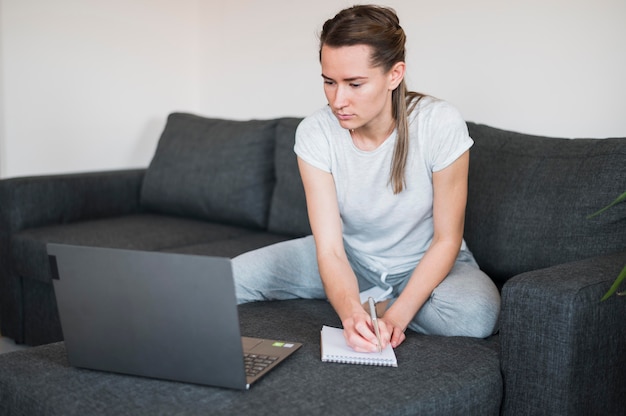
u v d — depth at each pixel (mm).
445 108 1782
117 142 3621
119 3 3531
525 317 1543
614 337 1581
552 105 2492
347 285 1748
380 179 1824
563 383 1500
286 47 3348
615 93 2338
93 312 1427
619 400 1630
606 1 2322
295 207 2674
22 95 3305
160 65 3715
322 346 1576
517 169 2088
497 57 2611
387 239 1935
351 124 1654
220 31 3662
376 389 1402
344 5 3055
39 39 3316
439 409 1420
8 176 3314
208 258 1298
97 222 2947
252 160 2871
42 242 2613
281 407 1314
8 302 2826
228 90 3682
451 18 2719
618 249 1881
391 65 1631
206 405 1322
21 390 1433
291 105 3377
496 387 1564
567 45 2430
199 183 2979
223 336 1340
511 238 2041
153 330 1392
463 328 1731
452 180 1769
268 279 2006
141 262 1349
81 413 1319
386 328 1604
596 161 1940
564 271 1608
